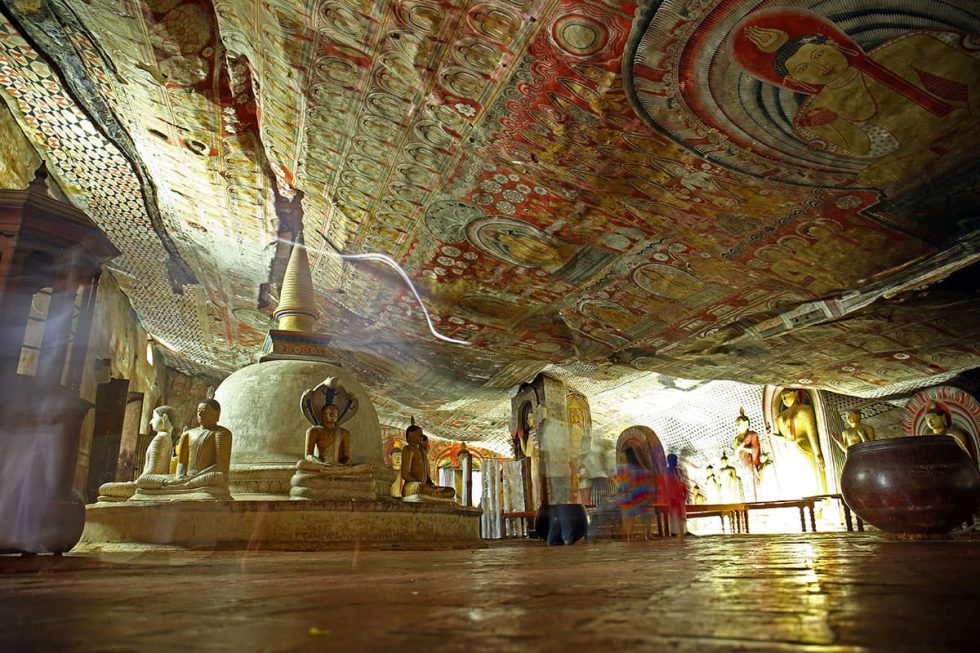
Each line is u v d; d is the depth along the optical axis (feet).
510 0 19.40
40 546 13.56
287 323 40.57
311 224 43.01
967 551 10.54
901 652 2.39
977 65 18.34
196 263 56.95
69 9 29.58
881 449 17.24
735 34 18.61
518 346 51.37
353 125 29.86
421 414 78.33
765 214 27.45
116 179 46.52
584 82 22.26
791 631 2.96
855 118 20.93
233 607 4.57
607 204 29.84
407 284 45.39
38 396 14.19
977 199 24.32
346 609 4.28
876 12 16.98
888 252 28.76
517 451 62.34
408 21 21.75
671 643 2.69
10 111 40.09
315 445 28.96
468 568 9.98
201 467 27.50
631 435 42.37
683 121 22.81
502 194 31.50
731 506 50.93
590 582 6.30
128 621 3.87
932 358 41.42
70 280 15.66
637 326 42.32
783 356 43.29
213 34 28.76
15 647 2.93
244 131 35.86
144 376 72.95
